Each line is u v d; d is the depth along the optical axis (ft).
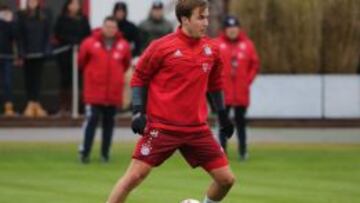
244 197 92.99
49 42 153.38
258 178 106.83
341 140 144.77
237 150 132.26
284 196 93.76
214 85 73.46
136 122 70.59
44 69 162.20
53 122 154.71
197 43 71.15
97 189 98.27
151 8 155.22
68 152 129.80
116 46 121.70
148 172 71.15
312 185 101.55
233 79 123.24
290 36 162.20
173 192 96.17
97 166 117.19
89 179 105.81
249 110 160.04
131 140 142.92
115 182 103.50
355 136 149.38
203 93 71.41
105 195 94.38
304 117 160.86
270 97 160.15
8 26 153.07
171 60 70.54
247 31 162.71
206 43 71.61
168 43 70.69
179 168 115.03
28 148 133.18
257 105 160.15
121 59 121.90
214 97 73.77
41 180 104.88
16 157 124.36
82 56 121.49
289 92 160.56
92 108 119.85
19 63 153.89
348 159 123.95
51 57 155.53
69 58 154.20
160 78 71.05
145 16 167.73
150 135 70.85
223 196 72.59
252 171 112.68
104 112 120.78
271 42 162.20
